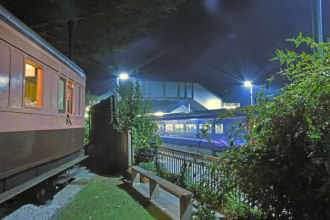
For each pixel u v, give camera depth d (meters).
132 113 8.17
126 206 4.70
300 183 1.61
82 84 7.73
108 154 9.95
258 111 2.02
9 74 3.60
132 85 8.70
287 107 1.81
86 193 5.65
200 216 2.88
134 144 7.75
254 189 1.85
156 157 7.16
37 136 4.48
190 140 15.56
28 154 4.14
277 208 1.76
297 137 1.64
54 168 5.51
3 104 3.43
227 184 2.17
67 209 4.60
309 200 1.53
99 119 12.25
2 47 3.45
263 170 1.63
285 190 1.70
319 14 5.55
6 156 3.48
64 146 5.96
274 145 1.75
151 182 5.02
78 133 7.23
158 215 4.21
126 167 7.57
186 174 5.37
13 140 3.67
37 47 4.52
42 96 4.70
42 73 4.71
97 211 4.46
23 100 3.98
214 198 2.48
